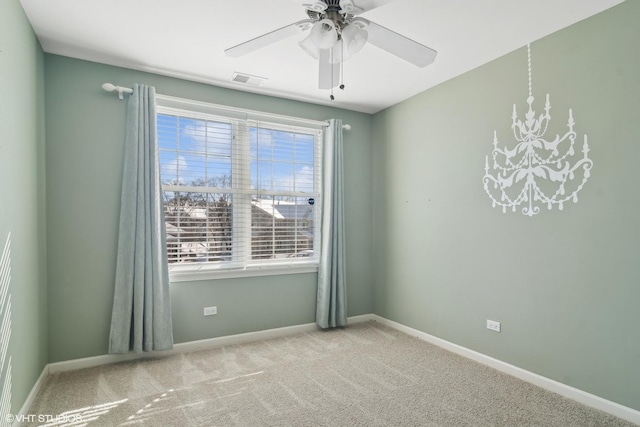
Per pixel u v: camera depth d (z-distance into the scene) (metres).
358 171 3.94
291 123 3.54
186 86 3.06
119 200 2.76
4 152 1.69
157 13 2.09
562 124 2.25
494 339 2.68
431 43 2.44
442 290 3.12
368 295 3.98
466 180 2.92
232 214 3.27
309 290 3.63
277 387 2.36
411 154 3.49
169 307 2.85
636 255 1.92
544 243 2.36
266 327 3.39
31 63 2.20
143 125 2.76
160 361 2.78
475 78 2.84
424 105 3.34
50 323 2.54
